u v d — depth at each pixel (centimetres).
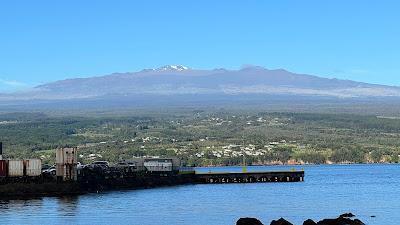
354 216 14988
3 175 19575
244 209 16812
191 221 14450
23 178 19712
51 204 17400
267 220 14688
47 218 14688
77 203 17762
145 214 15562
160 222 14275
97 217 14938
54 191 19912
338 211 16488
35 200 18450
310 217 15212
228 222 14300
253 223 12581
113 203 17912
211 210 16512
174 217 15075
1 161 19588
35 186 19650
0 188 19088
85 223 14025
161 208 16825
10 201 18125
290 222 13812
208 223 14150
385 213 15950
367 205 17962
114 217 14975
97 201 18412
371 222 14312
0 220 14350
